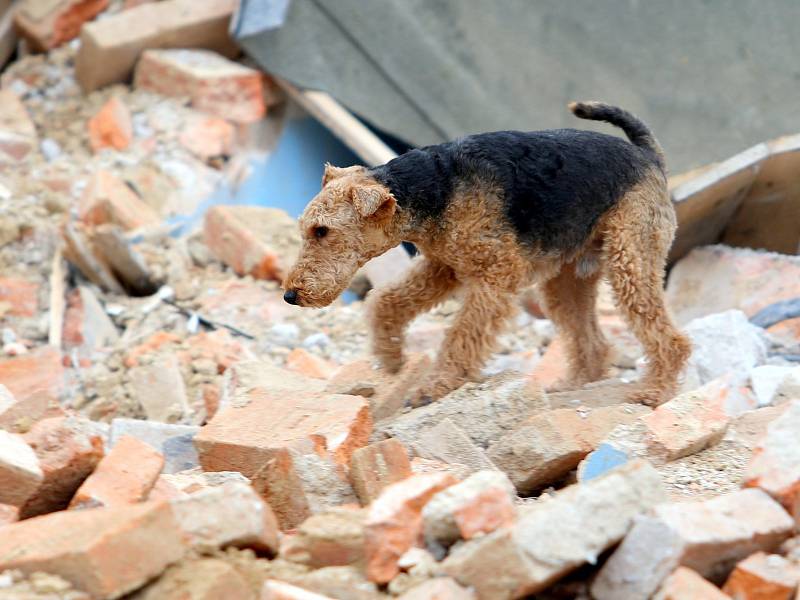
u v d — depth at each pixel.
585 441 7.08
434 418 7.32
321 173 15.73
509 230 7.76
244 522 5.20
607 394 8.40
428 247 7.94
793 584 4.99
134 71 16.50
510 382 7.52
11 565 4.70
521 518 5.04
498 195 7.75
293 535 5.70
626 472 5.24
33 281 12.08
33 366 10.53
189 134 15.34
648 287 8.25
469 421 7.33
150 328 11.65
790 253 12.77
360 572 5.26
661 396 8.23
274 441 6.92
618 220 8.17
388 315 8.25
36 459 5.71
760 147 11.86
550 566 4.86
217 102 15.71
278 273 12.47
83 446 5.84
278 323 11.80
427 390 7.88
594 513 5.06
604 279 8.84
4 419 6.71
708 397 7.30
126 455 5.88
